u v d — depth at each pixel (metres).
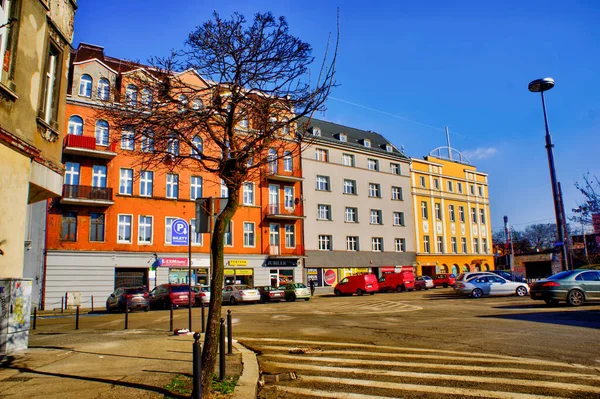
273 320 16.20
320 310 20.75
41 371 7.33
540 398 5.76
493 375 6.97
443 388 6.36
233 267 37.22
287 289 32.28
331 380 7.03
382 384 6.70
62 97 11.63
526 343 9.52
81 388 6.20
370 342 10.47
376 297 31.86
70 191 29.73
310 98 7.39
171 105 7.62
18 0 9.48
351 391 6.39
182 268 34.16
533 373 7.01
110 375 6.99
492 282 25.39
